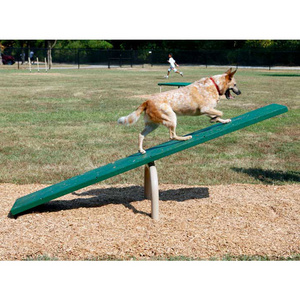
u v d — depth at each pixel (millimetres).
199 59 45531
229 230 4832
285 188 6195
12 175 6738
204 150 8281
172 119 5074
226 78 5184
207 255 4348
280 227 4914
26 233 4762
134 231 4812
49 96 16641
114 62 44844
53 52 44844
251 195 5898
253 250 4434
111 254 4367
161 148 5168
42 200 5027
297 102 15242
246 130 10188
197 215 5219
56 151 8102
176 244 4543
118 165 5125
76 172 6906
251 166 7262
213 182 6461
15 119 11406
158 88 19859
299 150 8312
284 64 42812
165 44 50500
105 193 6043
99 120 11391
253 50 43125
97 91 18500
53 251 4414
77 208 5445
